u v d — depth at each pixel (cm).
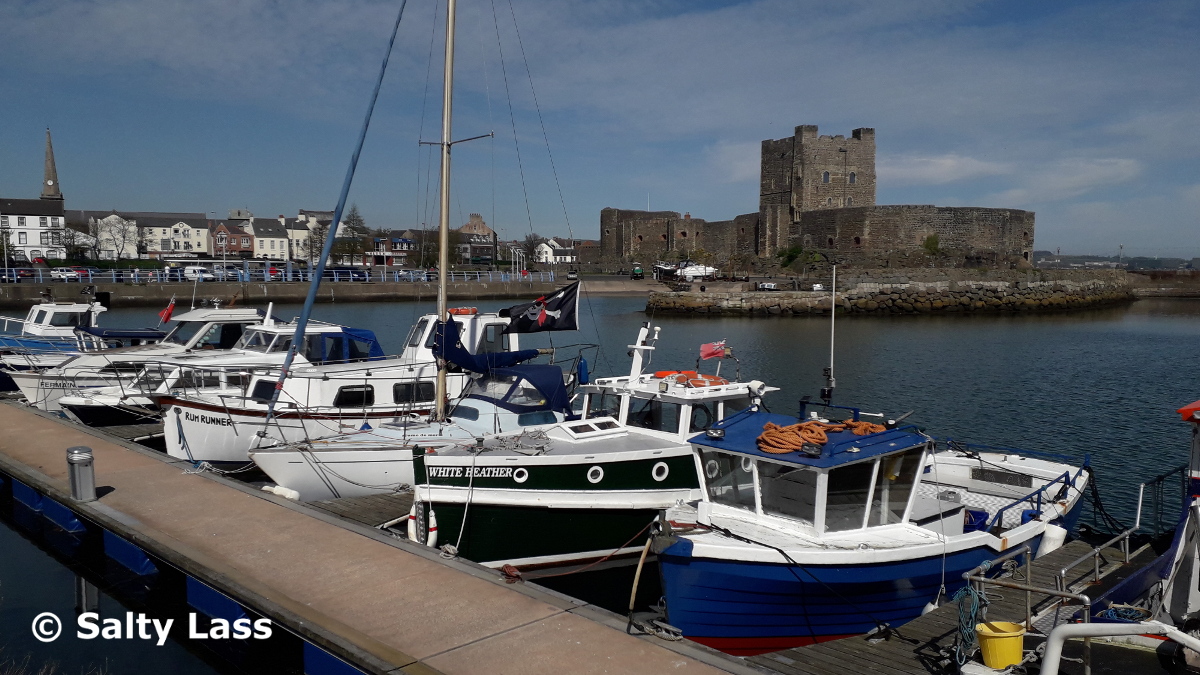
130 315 4922
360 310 5616
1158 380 2884
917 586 890
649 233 9844
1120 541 1113
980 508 1201
